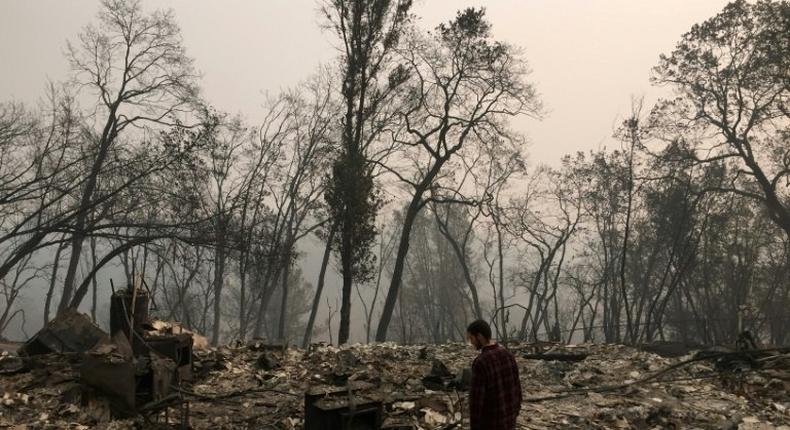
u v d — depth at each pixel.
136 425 7.44
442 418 7.86
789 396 9.36
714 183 33.25
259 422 7.84
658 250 34.34
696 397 9.56
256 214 34.22
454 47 29.19
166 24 32.03
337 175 26.58
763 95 29.64
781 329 32.34
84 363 7.71
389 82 28.00
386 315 29.16
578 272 42.31
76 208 28.08
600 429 7.85
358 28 26.78
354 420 6.11
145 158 27.28
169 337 9.53
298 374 10.88
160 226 27.58
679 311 36.59
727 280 34.12
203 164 28.27
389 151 31.48
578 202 38.91
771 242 34.03
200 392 9.49
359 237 25.80
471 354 13.59
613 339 36.81
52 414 7.58
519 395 5.02
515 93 30.25
